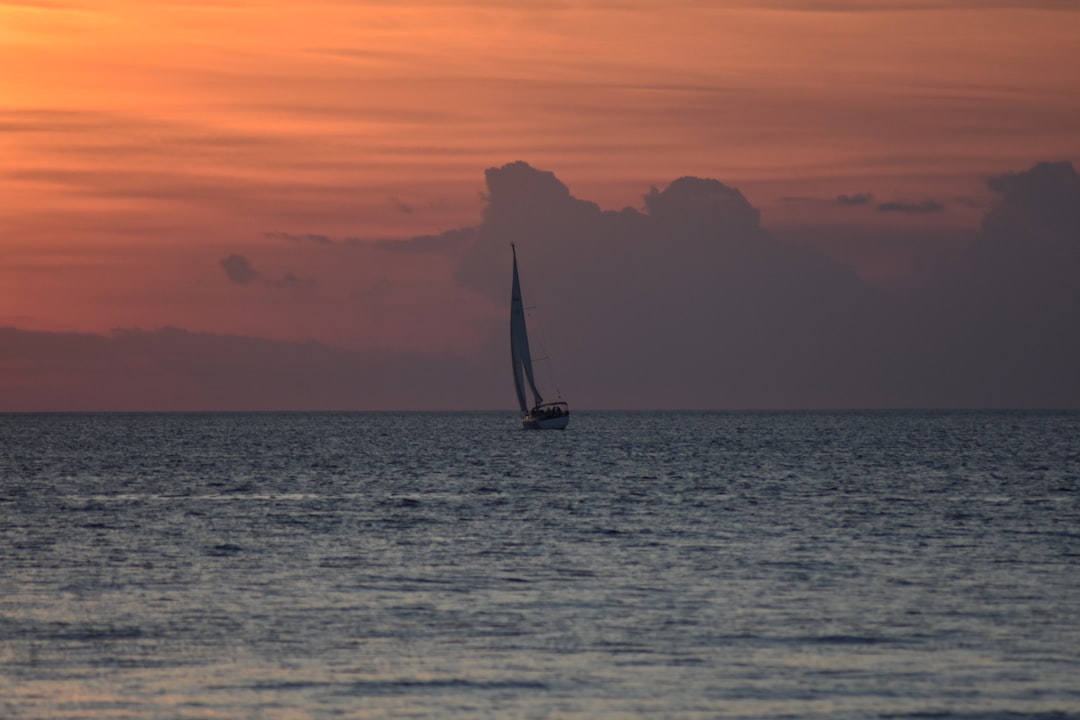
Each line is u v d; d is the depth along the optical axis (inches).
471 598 5078.7
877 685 3747.5
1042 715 3464.6
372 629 4468.5
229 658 4042.8
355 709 3503.9
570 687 3722.9
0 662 3973.9
